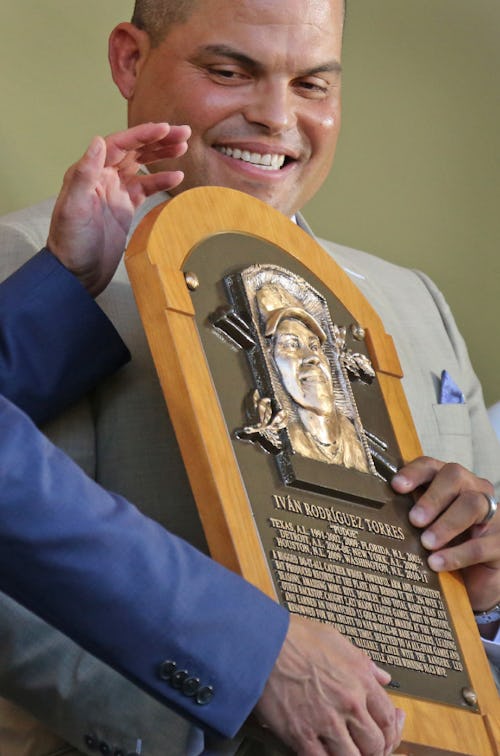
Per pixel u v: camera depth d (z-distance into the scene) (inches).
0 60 283.1
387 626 171.3
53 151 285.4
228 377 170.6
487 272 313.4
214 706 146.8
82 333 174.1
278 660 150.9
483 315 312.2
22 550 141.0
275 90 202.7
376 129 311.6
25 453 143.3
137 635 144.5
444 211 313.1
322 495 173.3
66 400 175.8
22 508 140.8
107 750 165.0
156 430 184.5
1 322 171.0
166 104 205.6
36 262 175.0
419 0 315.3
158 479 183.2
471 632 179.5
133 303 191.3
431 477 184.2
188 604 146.5
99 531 143.9
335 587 168.7
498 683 199.6
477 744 172.2
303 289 183.9
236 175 205.5
